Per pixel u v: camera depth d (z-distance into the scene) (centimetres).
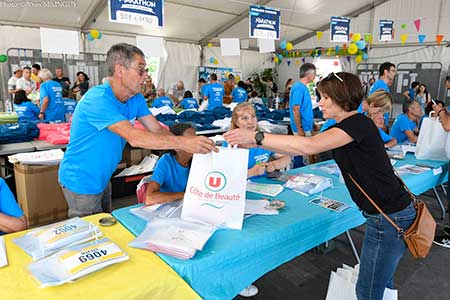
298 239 151
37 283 98
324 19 980
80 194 171
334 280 163
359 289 145
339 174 234
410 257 257
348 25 664
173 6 778
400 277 231
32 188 280
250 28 538
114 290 97
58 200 296
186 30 942
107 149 166
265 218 154
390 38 722
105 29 842
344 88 131
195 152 140
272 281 224
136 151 389
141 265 110
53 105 482
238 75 1145
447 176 284
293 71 1216
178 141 140
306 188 195
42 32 378
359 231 297
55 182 292
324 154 360
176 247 118
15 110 466
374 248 138
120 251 113
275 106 939
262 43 612
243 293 208
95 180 170
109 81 160
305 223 152
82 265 103
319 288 218
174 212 154
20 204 291
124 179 370
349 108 134
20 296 93
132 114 180
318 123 530
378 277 139
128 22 407
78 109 161
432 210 353
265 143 138
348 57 1070
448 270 240
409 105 363
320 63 1147
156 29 905
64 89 679
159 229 133
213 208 141
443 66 895
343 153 135
